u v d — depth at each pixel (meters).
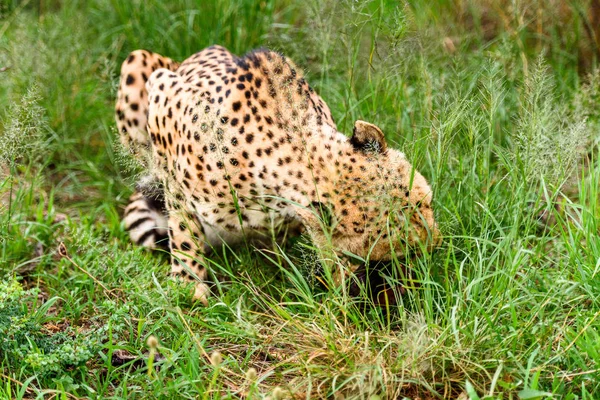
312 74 11.43
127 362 7.50
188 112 8.70
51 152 11.76
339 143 8.05
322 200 8.03
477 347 7.19
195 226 9.12
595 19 12.25
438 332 7.41
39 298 8.99
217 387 7.21
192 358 7.16
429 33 11.52
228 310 8.47
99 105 12.67
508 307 7.66
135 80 10.31
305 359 7.38
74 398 7.18
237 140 8.32
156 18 13.40
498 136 10.70
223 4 13.00
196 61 9.84
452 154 9.70
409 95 10.73
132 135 10.48
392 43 9.22
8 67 11.15
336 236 8.15
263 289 9.02
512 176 8.71
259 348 7.73
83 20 13.77
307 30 11.74
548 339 7.41
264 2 13.17
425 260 7.80
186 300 8.77
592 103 10.66
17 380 7.20
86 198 11.55
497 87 9.17
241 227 8.59
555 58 12.16
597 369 6.84
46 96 12.30
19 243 9.72
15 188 11.01
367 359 7.11
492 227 8.94
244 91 8.47
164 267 9.46
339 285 8.34
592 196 8.72
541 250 8.49
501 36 12.04
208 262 9.45
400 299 7.92
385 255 8.09
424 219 7.85
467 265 8.72
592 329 7.23
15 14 13.84
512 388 6.65
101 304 8.44
